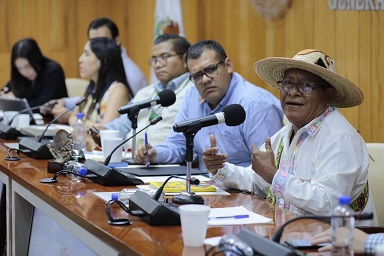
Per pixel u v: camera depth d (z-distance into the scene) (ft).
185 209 9.82
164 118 22.35
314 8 24.90
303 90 13.67
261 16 27.78
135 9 39.34
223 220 11.55
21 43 31.27
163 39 22.74
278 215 12.14
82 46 41.65
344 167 13.16
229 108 13.32
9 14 40.55
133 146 18.02
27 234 16.02
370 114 22.56
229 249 8.88
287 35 26.45
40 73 31.81
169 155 18.47
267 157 13.84
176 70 22.75
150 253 9.46
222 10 30.58
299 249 9.82
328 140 13.43
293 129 14.51
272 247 8.93
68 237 13.64
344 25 23.52
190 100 19.60
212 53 18.30
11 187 16.48
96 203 12.81
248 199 13.74
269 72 14.92
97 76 26.16
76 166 15.78
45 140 21.21
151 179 15.53
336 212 9.23
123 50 31.53
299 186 13.06
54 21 41.27
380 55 22.12
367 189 13.62
